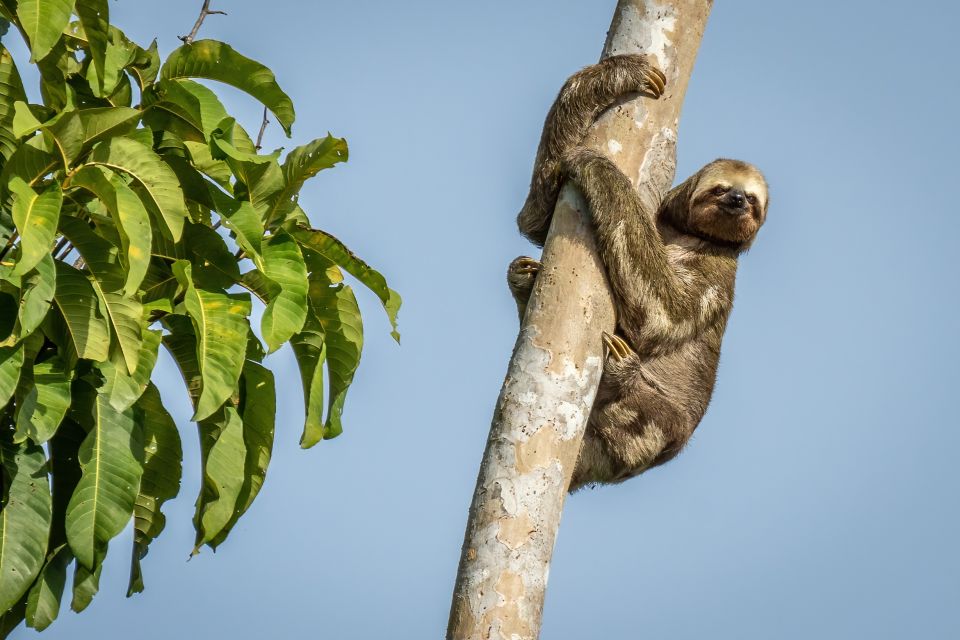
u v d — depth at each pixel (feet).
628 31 38.22
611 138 37.52
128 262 31.37
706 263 48.88
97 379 33.73
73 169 33.78
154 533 37.50
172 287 36.45
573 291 34.06
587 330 33.37
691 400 47.44
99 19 36.88
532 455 30.71
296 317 34.14
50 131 32.45
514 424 31.19
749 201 48.21
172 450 36.45
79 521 31.91
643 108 37.58
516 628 28.66
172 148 37.76
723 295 48.60
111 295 33.91
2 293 32.86
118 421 33.40
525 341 32.83
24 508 32.78
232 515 37.83
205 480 36.09
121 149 33.32
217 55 38.70
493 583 29.04
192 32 38.86
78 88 38.73
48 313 33.30
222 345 33.01
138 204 32.12
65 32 37.32
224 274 36.27
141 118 38.06
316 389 37.45
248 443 37.83
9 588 31.99
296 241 37.04
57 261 33.24
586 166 36.81
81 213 35.63
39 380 32.45
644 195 37.63
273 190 37.70
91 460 32.58
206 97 37.60
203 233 35.78
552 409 31.48
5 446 33.30
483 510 30.07
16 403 32.53
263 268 34.91
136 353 33.47
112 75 37.32
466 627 28.66
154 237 35.73
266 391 37.37
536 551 29.63
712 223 48.42
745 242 49.96
